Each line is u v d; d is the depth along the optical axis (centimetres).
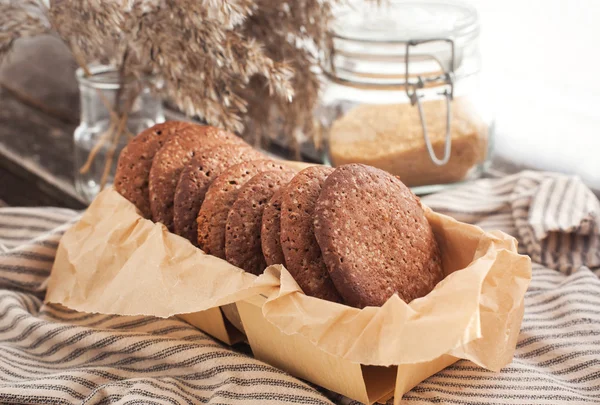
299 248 67
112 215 75
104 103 86
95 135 87
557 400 67
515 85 107
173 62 78
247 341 73
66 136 105
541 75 107
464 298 64
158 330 74
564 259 80
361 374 66
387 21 86
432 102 86
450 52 83
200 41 77
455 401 68
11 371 72
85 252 75
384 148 85
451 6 89
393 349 64
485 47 108
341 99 86
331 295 68
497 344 68
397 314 64
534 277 79
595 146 96
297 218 68
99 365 73
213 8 75
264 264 70
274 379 68
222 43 78
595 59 104
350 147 86
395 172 86
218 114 79
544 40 105
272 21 86
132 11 78
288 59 87
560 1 104
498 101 104
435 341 63
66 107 111
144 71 86
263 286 67
